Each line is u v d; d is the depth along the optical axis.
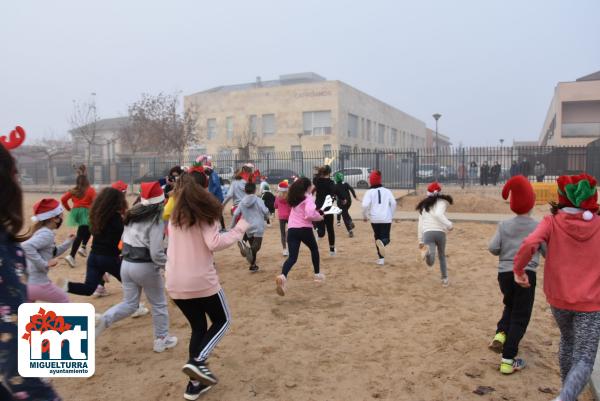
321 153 32.78
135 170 34.41
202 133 50.09
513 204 4.42
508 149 25.80
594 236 3.50
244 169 9.84
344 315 6.11
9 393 2.09
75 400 4.00
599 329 3.38
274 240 12.04
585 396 3.96
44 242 4.47
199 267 3.89
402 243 11.37
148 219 4.55
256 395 4.07
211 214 3.87
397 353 4.89
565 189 3.61
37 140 63.41
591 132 45.34
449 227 6.99
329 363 4.69
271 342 5.22
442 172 30.22
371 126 54.00
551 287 3.62
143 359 4.82
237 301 6.73
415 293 7.06
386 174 28.33
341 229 13.83
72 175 41.09
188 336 5.42
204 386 4.04
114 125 60.31
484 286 7.41
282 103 46.69
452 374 4.40
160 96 41.47
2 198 2.14
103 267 5.14
